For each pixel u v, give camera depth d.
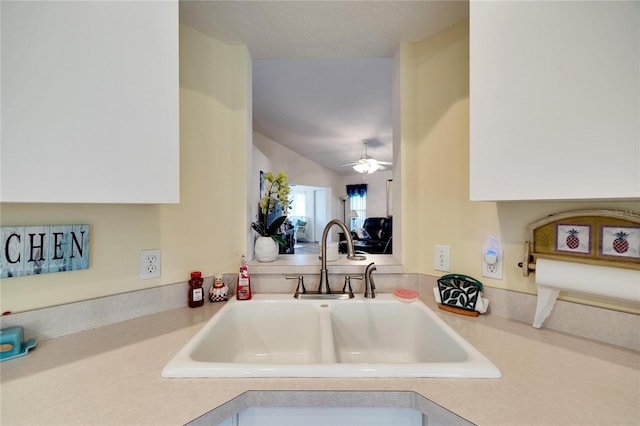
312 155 6.15
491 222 1.09
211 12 1.13
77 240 0.91
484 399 0.57
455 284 1.14
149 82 0.77
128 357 0.74
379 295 1.24
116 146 0.71
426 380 0.64
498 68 0.77
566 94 0.65
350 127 4.14
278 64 2.33
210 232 1.27
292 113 3.54
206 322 0.99
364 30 1.25
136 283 1.05
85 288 0.94
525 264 0.97
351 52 1.43
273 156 5.07
